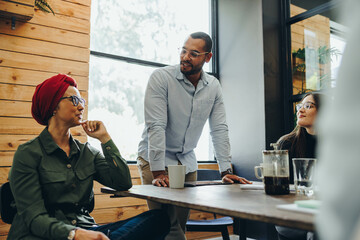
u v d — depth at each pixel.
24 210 1.12
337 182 0.28
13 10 2.24
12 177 1.18
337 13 3.10
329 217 0.28
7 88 2.33
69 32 2.64
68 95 1.32
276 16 3.63
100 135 1.38
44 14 2.53
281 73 3.59
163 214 1.22
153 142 1.71
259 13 3.54
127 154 3.20
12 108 2.34
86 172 1.37
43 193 1.23
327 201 0.29
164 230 1.21
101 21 3.18
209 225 2.11
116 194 1.32
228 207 0.83
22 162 1.19
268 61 3.49
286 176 1.12
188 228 2.12
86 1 2.76
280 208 0.79
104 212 2.70
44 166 1.24
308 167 1.11
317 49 3.28
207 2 4.09
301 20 3.46
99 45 3.14
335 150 0.28
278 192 1.11
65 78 1.34
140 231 1.12
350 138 0.27
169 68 1.89
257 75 3.52
